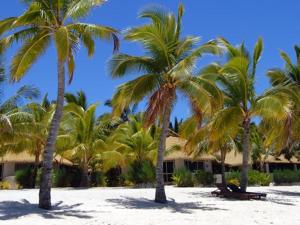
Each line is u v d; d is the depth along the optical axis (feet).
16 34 56.80
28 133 86.12
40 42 55.93
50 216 50.14
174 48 66.23
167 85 65.41
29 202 65.05
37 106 90.68
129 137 128.88
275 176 134.92
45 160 56.34
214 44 62.95
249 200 74.59
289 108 71.87
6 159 130.72
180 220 50.24
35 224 44.45
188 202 70.08
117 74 65.67
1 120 69.31
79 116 122.21
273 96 73.20
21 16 53.62
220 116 74.43
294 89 86.33
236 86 77.20
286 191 97.25
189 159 132.36
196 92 62.23
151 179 121.08
